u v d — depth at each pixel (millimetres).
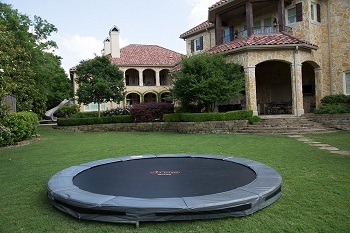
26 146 13367
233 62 18328
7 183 6789
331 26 19016
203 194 4594
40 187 6398
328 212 4465
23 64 16250
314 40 18859
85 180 5727
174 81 18625
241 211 4277
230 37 24219
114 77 25000
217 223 4086
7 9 20609
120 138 15828
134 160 7859
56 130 23500
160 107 21375
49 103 44594
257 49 17312
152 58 36250
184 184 5230
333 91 19000
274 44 16969
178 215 4066
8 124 13008
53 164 8938
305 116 17062
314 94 20594
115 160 7770
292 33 19453
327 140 11977
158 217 4051
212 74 16500
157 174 6113
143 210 4035
